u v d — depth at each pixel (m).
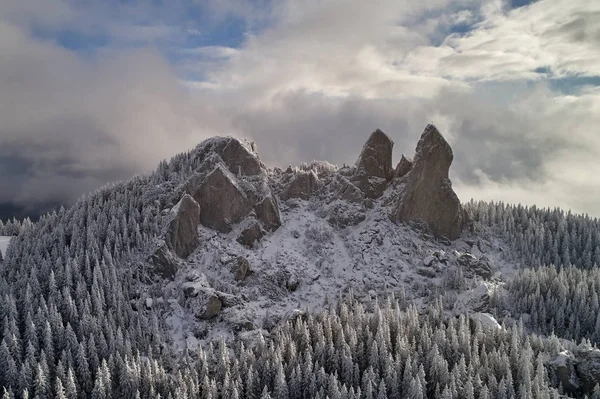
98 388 109.50
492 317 143.88
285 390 113.00
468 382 110.88
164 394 112.25
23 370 108.44
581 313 149.50
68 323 121.31
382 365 121.94
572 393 122.00
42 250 160.25
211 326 140.88
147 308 142.88
